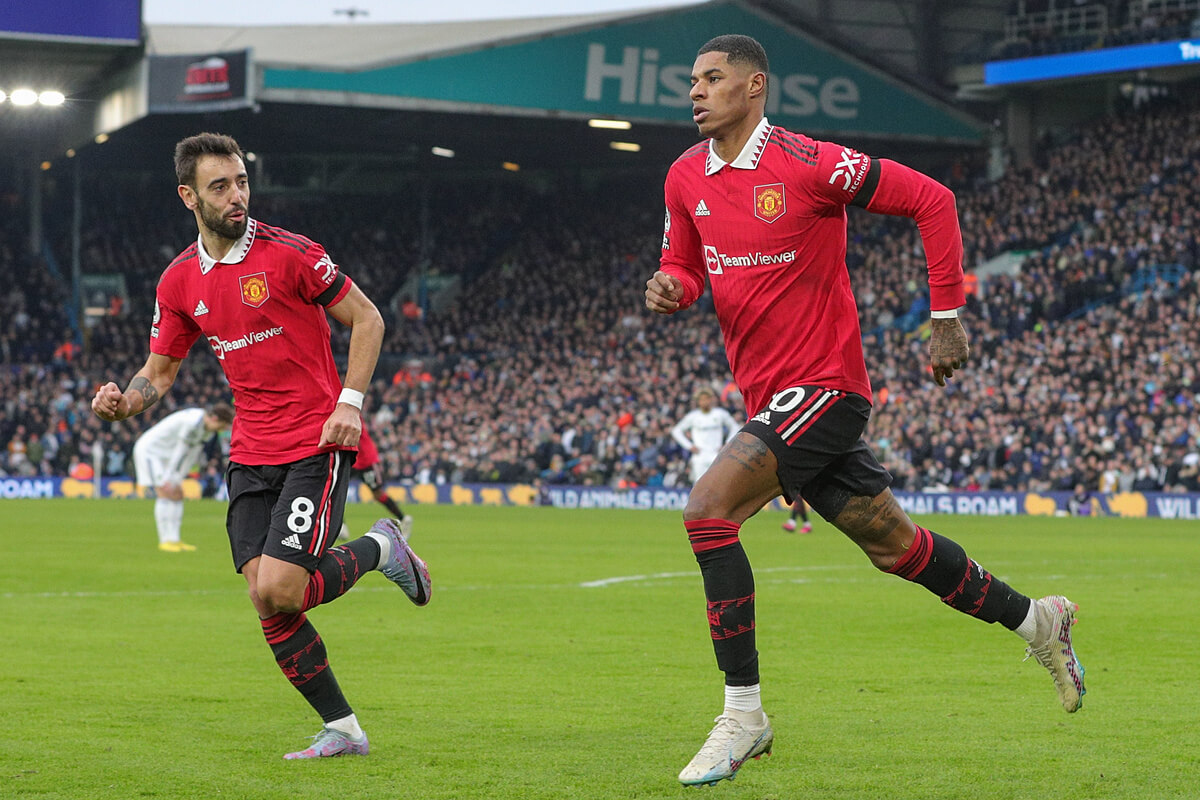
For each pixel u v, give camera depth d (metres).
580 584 14.07
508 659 8.81
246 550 5.94
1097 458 30.55
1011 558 17.52
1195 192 37.72
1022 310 36.47
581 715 6.84
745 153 5.32
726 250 5.42
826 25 43.06
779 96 39.59
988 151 44.12
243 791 5.19
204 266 5.92
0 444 41.66
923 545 5.53
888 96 40.97
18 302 47.00
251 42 44.12
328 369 6.07
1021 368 34.09
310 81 34.94
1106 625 10.43
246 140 47.56
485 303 48.56
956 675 8.09
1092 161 40.91
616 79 37.88
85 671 8.27
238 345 5.91
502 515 30.58
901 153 46.25
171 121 43.06
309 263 5.86
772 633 10.00
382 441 41.12
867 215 44.94
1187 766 5.63
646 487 35.34
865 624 10.52
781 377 5.40
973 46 44.28
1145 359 32.44
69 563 16.44
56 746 6.05
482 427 40.75
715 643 5.14
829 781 5.38
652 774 5.50
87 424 41.62
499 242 51.88
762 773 5.52
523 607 11.91
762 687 7.67
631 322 44.69
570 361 43.50
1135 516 29.47
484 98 36.72
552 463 38.00
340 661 8.73
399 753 5.91
